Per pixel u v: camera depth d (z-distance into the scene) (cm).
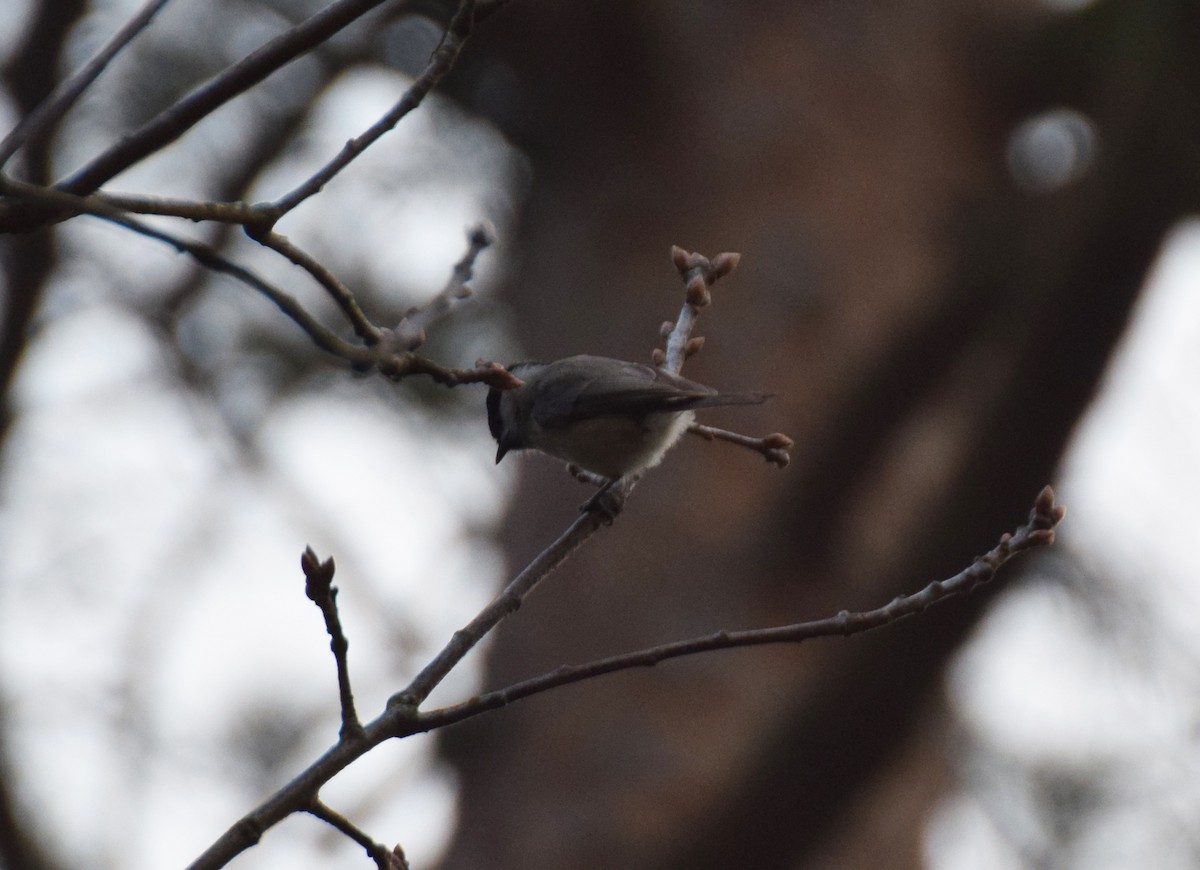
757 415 1255
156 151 460
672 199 1351
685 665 1200
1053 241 1098
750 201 1339
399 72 1373
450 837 1225
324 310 1301
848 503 1237
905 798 1242
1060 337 1061
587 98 1391
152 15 456
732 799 1103
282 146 1351
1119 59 1010
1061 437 1064
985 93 1395
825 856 1175
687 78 1369
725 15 1397
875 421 1225
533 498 1305
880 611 501
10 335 1127
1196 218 1085
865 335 1294
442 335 1362
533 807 1171
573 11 1334
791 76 1377
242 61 465
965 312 1209
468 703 475
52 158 980
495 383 498
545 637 1238
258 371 1347
